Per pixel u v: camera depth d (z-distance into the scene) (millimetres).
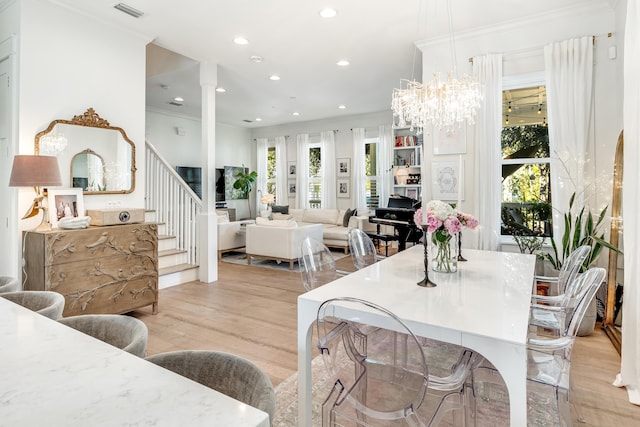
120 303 3301
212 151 4832
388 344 2256
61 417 624
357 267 3410
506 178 3965
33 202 3092
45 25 3174
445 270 2396
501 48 3740
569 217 3289
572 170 3395
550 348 1631
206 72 4711
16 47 3055
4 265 3201
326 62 4812
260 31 3848
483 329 1436
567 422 1656
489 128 3740
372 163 8539
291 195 9820
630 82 2268
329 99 6922
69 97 3336
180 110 8016
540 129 3807
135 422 612
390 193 8125
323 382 2398
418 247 3475
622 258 3164
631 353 2229
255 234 6082
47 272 2818
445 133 4008
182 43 4164
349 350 1729
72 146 3355
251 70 5145
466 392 1766
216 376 1062
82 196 3318
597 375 2465
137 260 3447
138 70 3906
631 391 2211
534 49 3596
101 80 3578
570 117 3398
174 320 3484
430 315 1590
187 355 1090
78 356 877
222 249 6570
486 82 3742
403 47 4285
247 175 9789
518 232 3906
